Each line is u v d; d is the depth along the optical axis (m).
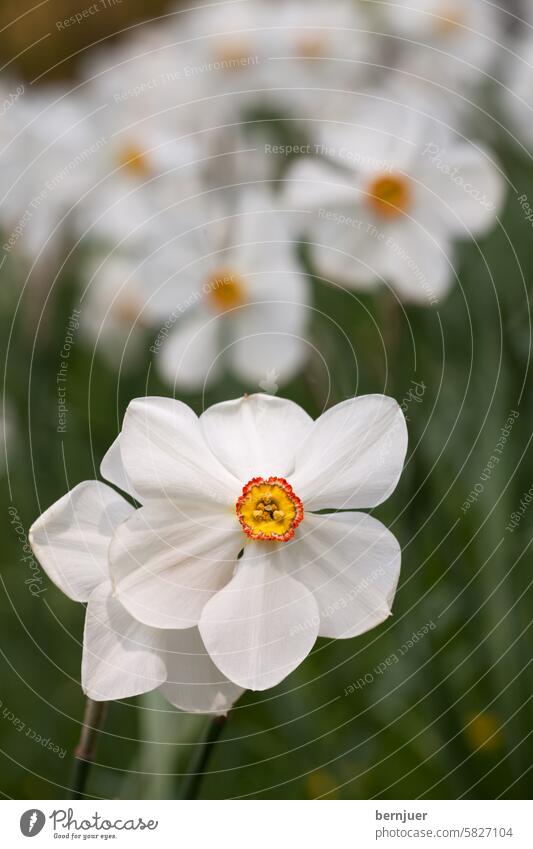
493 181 0.59
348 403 0.43
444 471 0.57
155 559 0.41
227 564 0.42
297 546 0.42
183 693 0.42
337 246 0.58
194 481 0.42
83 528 0.42
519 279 0.64
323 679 0.58
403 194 0.58
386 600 0.41
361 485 0.42
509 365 0.59
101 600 0.42
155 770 0.50
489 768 0.55
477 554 0.56
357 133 0.59
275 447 0.43
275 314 0.61
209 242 0.63
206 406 0.65
